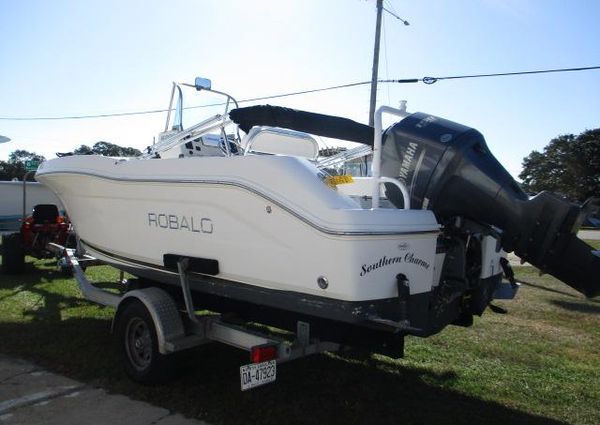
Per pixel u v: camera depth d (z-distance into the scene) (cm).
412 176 355
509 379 461
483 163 351
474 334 605
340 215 296
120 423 349
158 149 480
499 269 445
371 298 300
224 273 366
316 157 492
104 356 477
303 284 316
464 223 373
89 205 491
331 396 405
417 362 495
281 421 358
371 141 434
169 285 461
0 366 450
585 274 346
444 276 372
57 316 612
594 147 6100
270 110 409
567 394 430
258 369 330
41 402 379
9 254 885
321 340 372
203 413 366
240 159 348
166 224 409
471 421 372
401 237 312
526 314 725
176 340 396
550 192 340
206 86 462
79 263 610
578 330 644
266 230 334
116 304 490
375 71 1788
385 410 384
